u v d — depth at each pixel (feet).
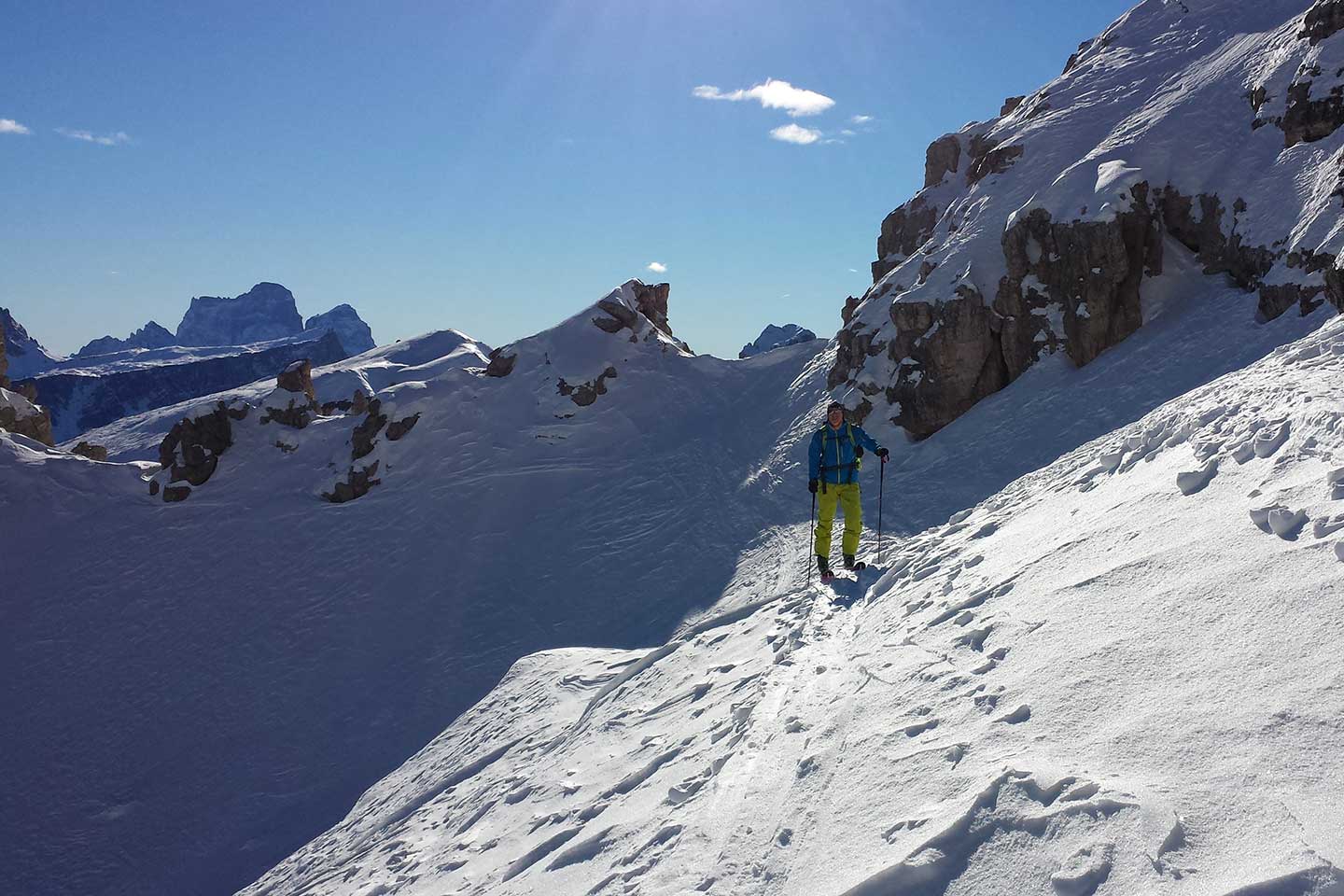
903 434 82.28
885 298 95.81
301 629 89.30
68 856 65.98
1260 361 25.67
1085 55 112.78
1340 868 6.80
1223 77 85.20
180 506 112.68
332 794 67.46
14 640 91.66
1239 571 12.05
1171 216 76.89
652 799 17.74
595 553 92.02
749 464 101.81
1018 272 77.71
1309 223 64.28
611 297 138.51
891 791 11.68
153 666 86.22
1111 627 12.79
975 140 122.52
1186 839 7.98
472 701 74.18
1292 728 8.64
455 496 108.68
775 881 11.28
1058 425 67.31
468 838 23.47
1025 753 10.65
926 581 22.63
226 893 59.36
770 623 28.66
